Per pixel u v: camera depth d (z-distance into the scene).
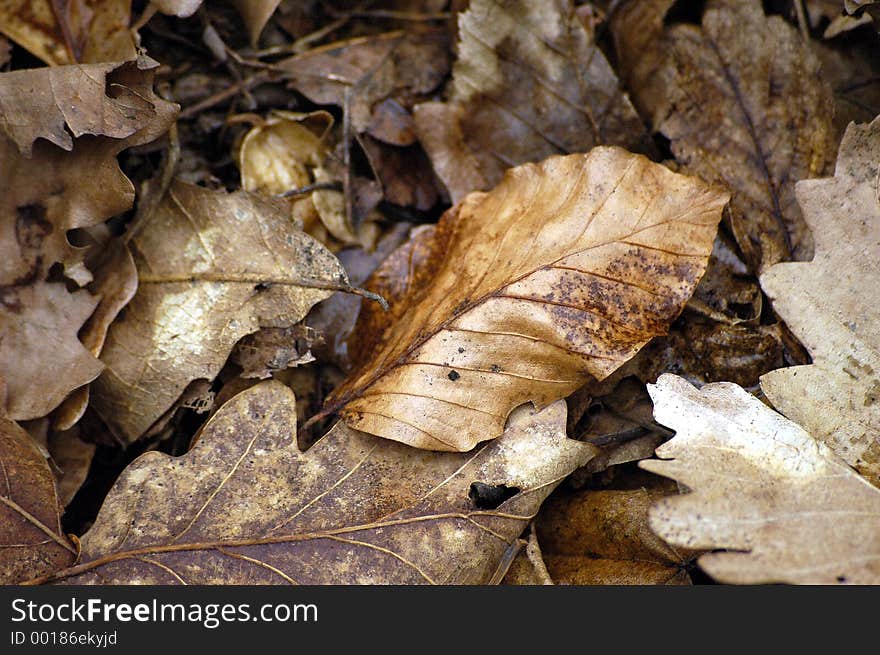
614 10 0.40
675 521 0.34
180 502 0.36
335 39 0.41
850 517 0.34
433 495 0.36
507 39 0.39
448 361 0.36
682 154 0.39
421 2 0.41
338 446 0.36
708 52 0.39
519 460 0.36
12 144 0.36
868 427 0.35
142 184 0.38
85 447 0.37
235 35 0.40
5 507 0.35
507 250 0.37
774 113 0.39
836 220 0.36
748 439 0.35
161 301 0.37
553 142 0.40
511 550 0.36
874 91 0.39
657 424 0.37
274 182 0.39
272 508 0.36
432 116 0.40
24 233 0.36
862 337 0.36
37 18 0.37
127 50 0.38
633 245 0.36
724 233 0.38
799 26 0.39
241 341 0.37
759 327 0.37
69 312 0.36
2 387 0.36
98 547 0.35
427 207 0.40
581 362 0.36
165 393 0.37
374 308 0.38
